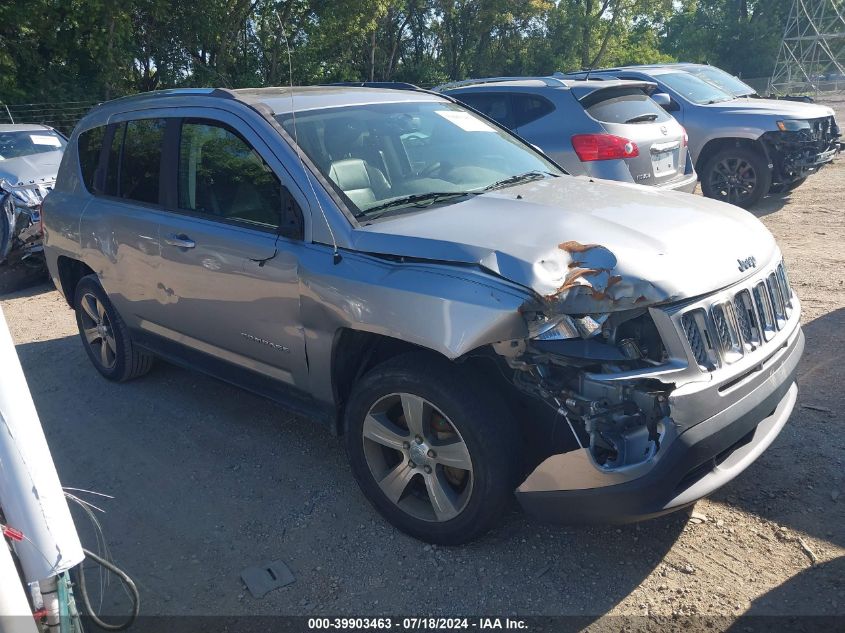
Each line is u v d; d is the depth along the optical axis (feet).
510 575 10.16
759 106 32.17
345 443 11.39
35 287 29.14
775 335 10.57
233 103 13.05
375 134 13.14
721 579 9.79
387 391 10.48
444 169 13.32
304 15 82.94
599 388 8.95
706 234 10.55
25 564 6.61
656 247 9.82
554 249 9.52
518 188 12.74
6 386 6.54
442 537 10.55
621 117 25.64
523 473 9.93
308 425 15.06
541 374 9.26
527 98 26.61
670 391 8.79
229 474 13.37
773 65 150.20
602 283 9.02
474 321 9.08
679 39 163.32
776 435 10.47
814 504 11.18
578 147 24.93
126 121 15.65
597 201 11.77
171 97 14.65
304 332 11.45
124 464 14.05
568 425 9.28
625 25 147.54
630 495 8.88
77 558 6.78
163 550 11.31
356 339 11.07
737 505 11.32
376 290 10.12
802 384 15.17
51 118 69.92
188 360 14.84
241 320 12.60
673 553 10.37
